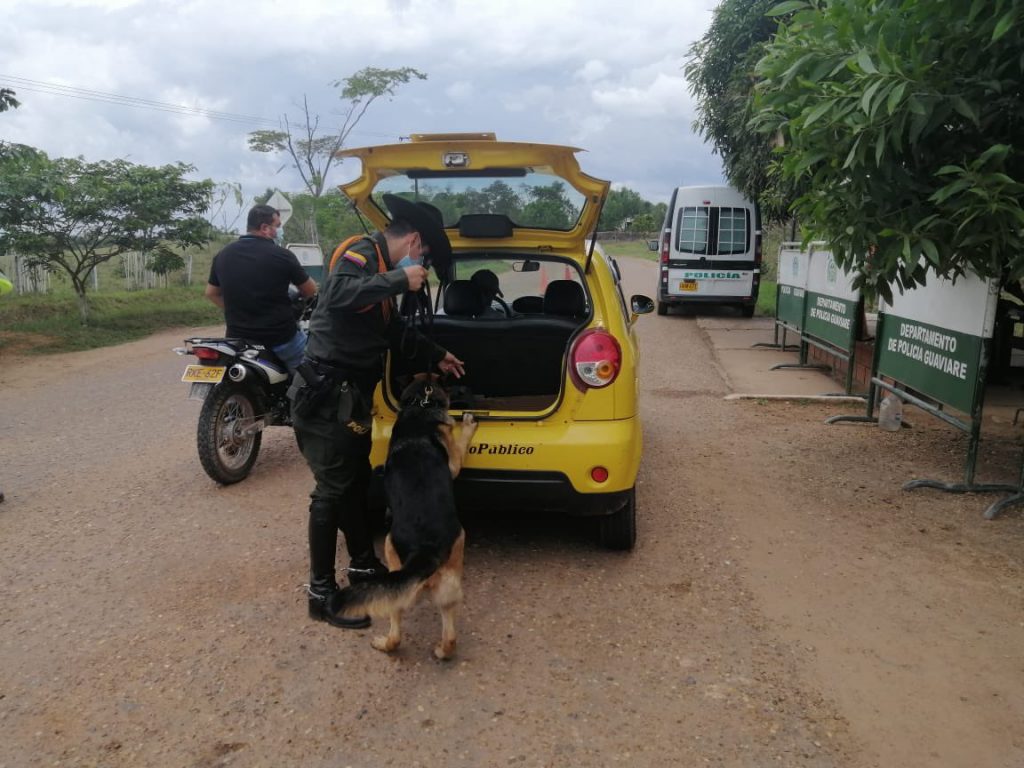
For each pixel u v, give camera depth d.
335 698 3.02
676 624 3.56
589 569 4.13
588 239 4.50
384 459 4.04
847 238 5.05
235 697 3.02
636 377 4.17
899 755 2.67
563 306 4.98
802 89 4.64
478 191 4.21
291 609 3.71
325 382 3.38
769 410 7.77
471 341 4.65
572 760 2.66
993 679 3.11
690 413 7.66
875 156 4.58
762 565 4.17
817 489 5.36
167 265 16.08
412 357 4.02
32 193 13.24
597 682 3.11
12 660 3.26
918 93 4.14
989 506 5.01
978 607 3.70
